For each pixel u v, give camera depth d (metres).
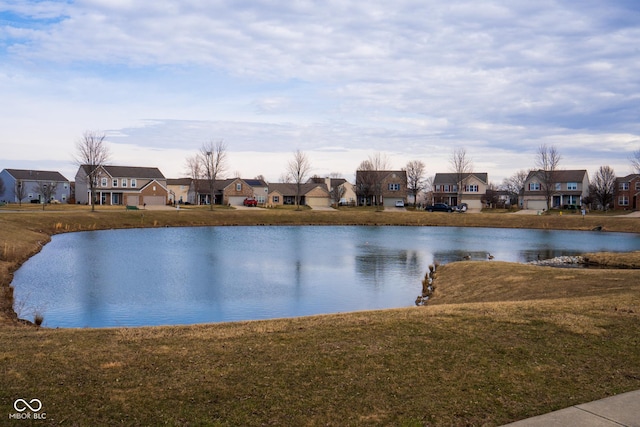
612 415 6.93
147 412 6.97
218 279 27.86
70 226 55.88
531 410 7.20
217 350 9.72
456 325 11.65
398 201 106.75
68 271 29.47
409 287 26.16
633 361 9.26
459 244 48.38
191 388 7.79
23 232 43.25
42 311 20.16
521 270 25.30
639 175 86.88
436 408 7.24
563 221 70.19
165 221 65.69
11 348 9.72
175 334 11.22
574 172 96.00
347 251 41.62
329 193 111.19
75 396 7.42
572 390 7.93
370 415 6.98
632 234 60.34
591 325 11.55
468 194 102.19
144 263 33.25
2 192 104.00
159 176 98.62
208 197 110.62
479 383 8.18
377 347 9.95
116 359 9.09
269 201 113.06
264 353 9.55
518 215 76.25
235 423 6.70
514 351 9.77
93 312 20.23
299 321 12.78
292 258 36.84
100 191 91.69
